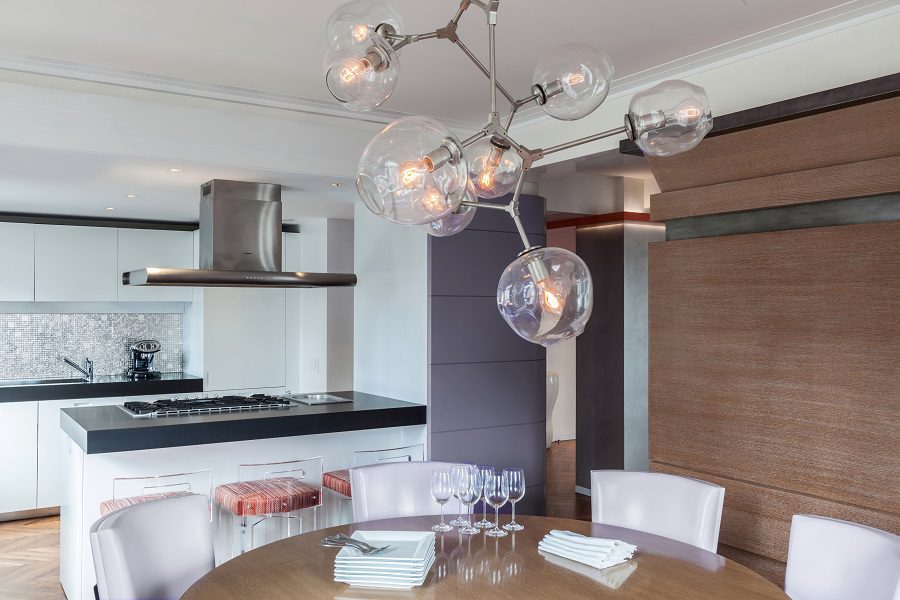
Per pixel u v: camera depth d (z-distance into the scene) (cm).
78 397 558
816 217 315
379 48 172
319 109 416
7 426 539
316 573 205
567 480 670
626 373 600
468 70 360
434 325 445
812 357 313
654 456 385
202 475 392
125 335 639
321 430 411
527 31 311
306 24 301
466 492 235
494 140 199
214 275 432
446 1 282
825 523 223
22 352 598
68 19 295
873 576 204
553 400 824
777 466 327
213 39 317
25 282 562
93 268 586
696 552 223
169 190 470
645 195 617
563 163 435
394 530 247
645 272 611
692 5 285
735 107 341
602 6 285
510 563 213
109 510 329
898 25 282
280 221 456
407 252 467
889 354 286
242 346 614
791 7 287
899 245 283
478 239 461
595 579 199
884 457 288
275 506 360
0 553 469
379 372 496
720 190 349
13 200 505
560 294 156
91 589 362
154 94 376
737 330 344
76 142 358
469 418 457
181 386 589
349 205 536
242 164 402
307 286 481
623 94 389
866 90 277
